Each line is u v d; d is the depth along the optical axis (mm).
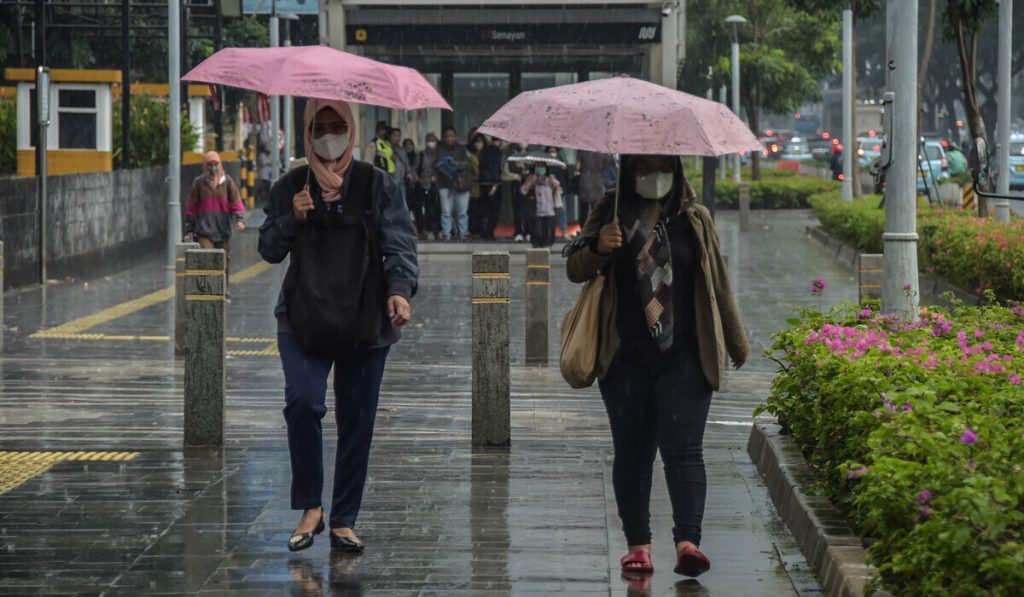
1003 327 13531
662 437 9633
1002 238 26453
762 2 76875
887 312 14875
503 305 14250
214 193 29953
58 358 21531
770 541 10594
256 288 33062
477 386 14305
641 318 9562
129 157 43688
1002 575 6734
